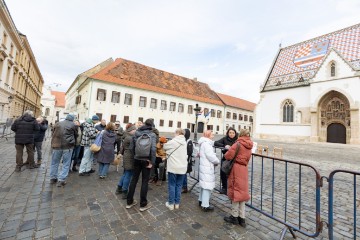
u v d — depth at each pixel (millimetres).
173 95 38625
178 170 3992
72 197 4402
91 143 6434
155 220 3553
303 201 4816
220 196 4984
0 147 10250
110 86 31547
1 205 3816
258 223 3633
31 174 5938
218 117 47156
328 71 25641
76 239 2869
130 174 4645
